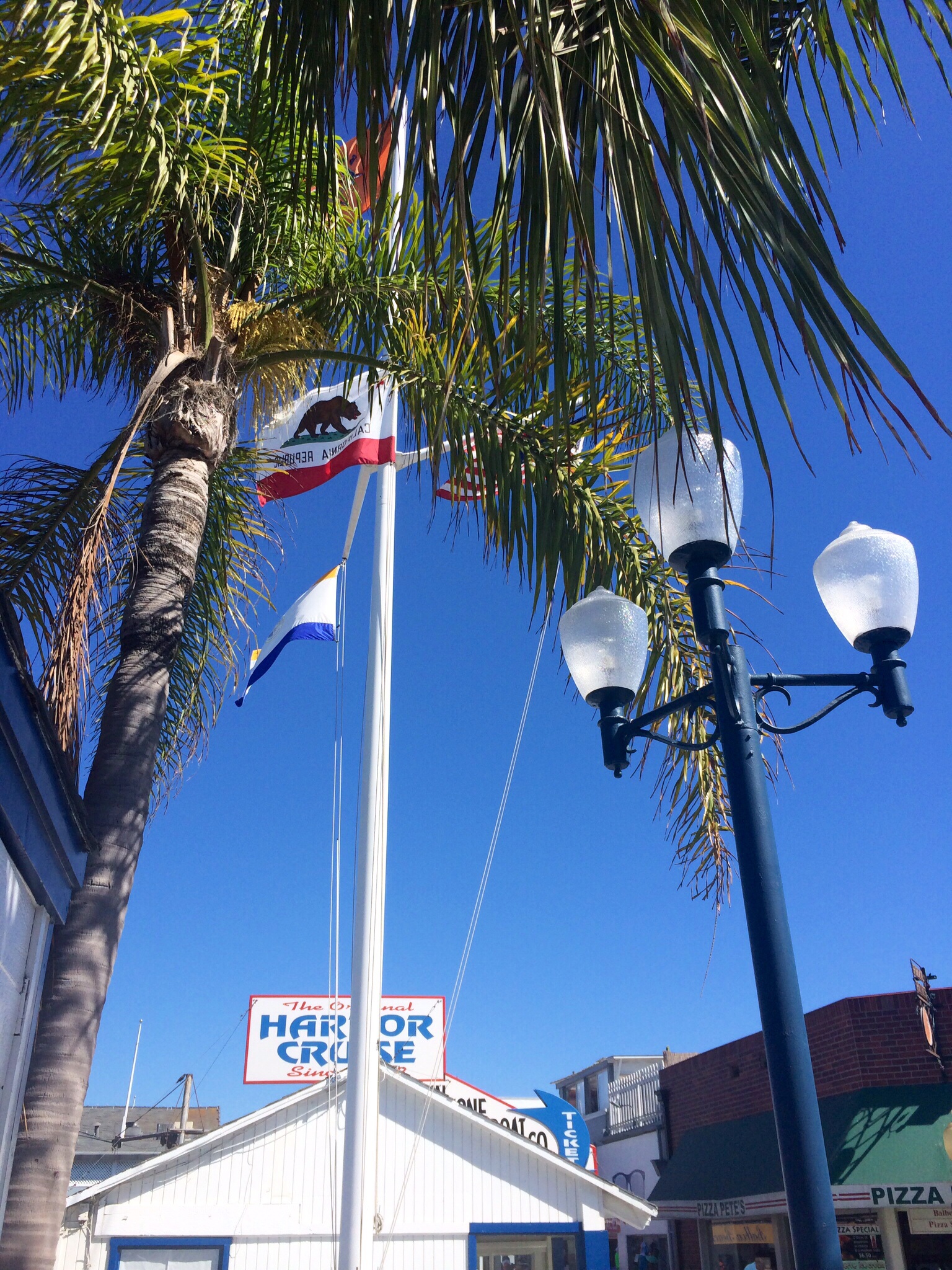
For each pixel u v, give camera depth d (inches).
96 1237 515.5
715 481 119.3
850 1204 458.0
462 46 78.4
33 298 203.0
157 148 164.7
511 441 197.6
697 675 214.4
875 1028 514.6
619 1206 565.9
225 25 175.2
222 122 184.1
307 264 212.5
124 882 149.3
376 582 361.7
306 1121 553.6
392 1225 479.8
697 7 69.1
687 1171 660.7
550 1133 657.0
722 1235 649.6
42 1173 128.6
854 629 129.0
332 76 87.1
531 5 69.0
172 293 196.9
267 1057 610.5
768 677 124.9
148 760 156.9
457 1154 564.4
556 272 69.3
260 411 224.2
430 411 199.3
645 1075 861.2
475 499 204.7
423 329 188.4
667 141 73.4
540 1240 562.3
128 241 201.8
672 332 67.5
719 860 203.5
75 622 147.6
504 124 72.5
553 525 195.5
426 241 73.9
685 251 68.1
